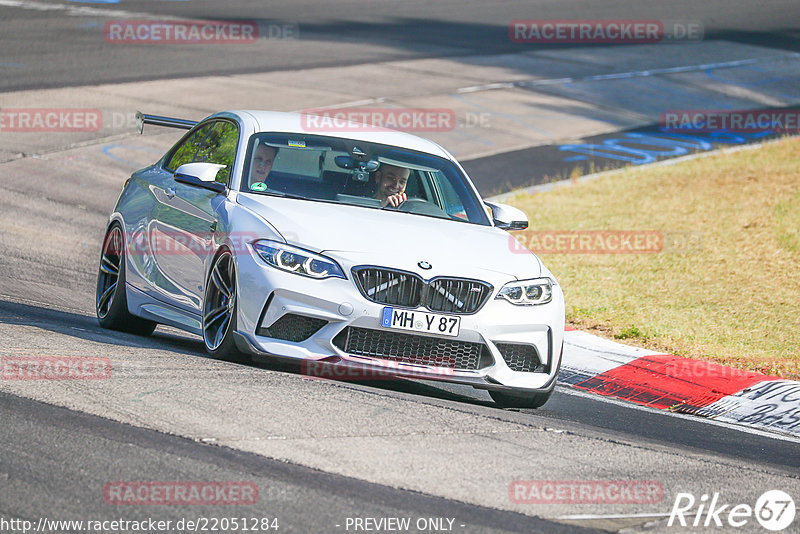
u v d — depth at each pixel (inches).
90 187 2192.4
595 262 1790.1
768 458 896.3
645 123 3614.7
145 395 784.3
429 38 4872.0
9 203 1962.4
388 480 658.2
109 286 1200.2
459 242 978.7
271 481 629.9
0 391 760.3
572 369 1227.9
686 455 836.0
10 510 550.0
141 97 3125.0
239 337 917.8
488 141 3105.3
